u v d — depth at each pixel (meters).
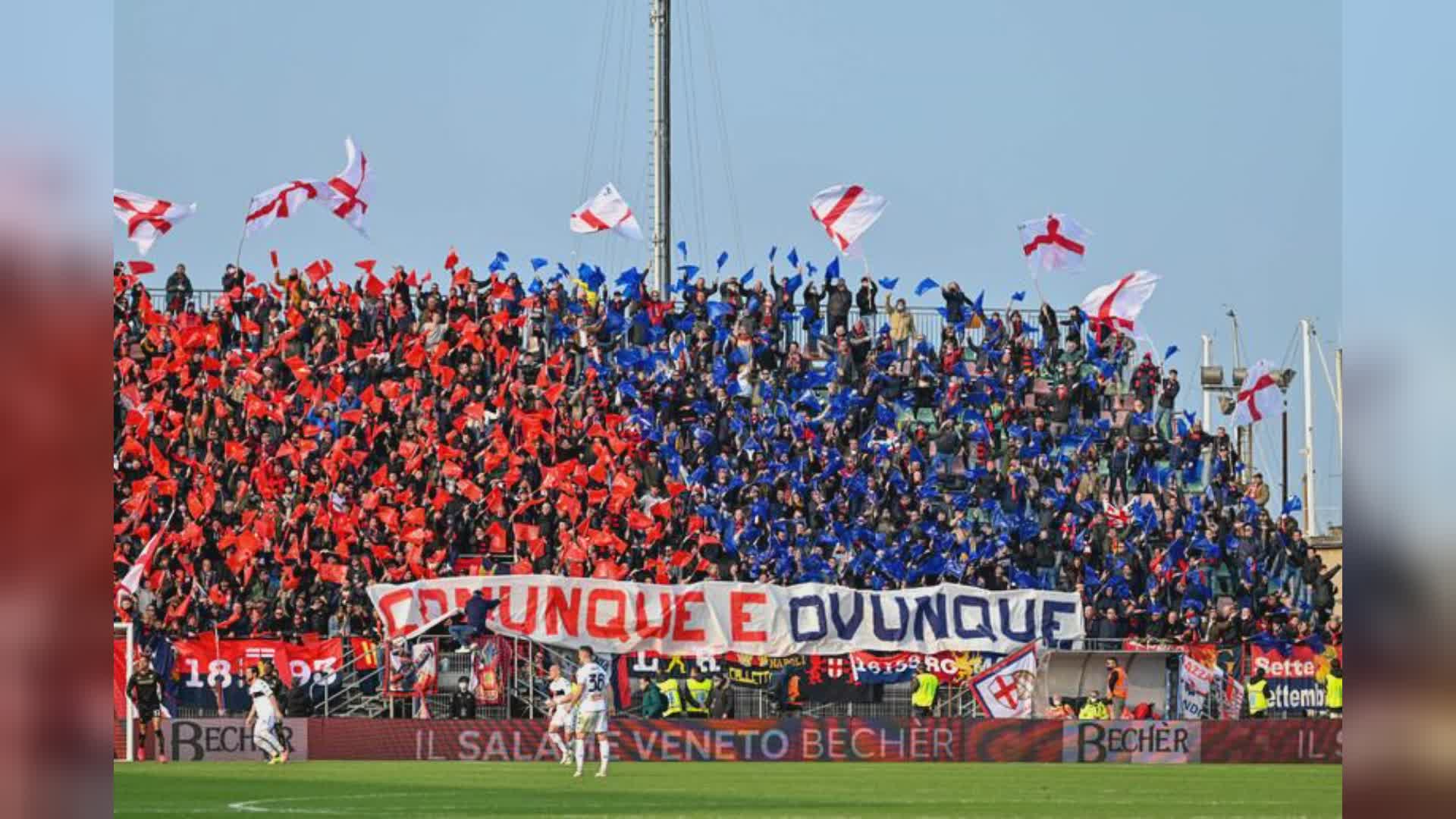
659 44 119.38
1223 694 90.62
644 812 50.41
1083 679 89.50
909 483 98.81
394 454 96.19
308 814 48.81
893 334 109.75
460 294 105.12
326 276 105.06
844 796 58.50
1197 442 106.12
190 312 100.88
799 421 102.06
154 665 80.94
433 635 85.56
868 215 108.12
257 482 91.50
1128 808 54.62
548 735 81.56
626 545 92.25
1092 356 110.12
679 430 101.06
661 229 120.00
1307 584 100.06
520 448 96.38
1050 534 96.88
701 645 86.44
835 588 88.19
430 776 68.38
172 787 60.59
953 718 85.31
